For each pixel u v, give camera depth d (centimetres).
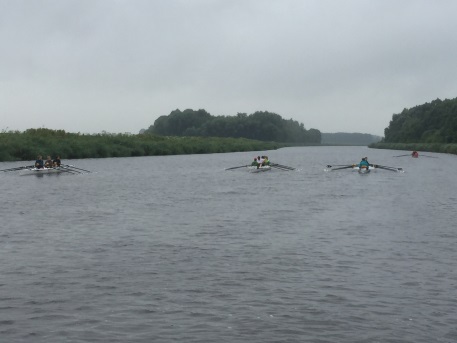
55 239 1795
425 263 1475
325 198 3044
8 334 972
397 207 2647
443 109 15650
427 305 1134
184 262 1480
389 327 1016
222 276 1342
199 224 2114
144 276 1338
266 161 5650
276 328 1011
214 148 11506
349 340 959
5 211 2459
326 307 1121
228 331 995
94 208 2583
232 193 3325
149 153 9300
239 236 1861
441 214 2400
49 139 7450
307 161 8406
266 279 1317
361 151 15562
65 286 1252
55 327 1006
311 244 1722
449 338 967
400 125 18700
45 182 3994
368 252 1608
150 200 2931
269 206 2678
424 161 8100
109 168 5734
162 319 1050
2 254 1566
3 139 6744
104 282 1285
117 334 977
